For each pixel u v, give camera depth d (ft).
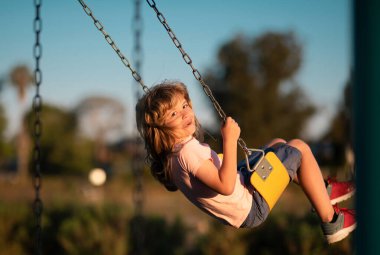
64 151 113.50
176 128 8.92
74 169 113.60
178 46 8.88
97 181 61.62
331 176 9.68
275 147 9.25
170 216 37.88
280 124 95.14
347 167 11.73
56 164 113.29
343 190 9.46
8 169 134.10
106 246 27.76
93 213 29.43
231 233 25.46
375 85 6.47
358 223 6.62
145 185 76.13
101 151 133.69
